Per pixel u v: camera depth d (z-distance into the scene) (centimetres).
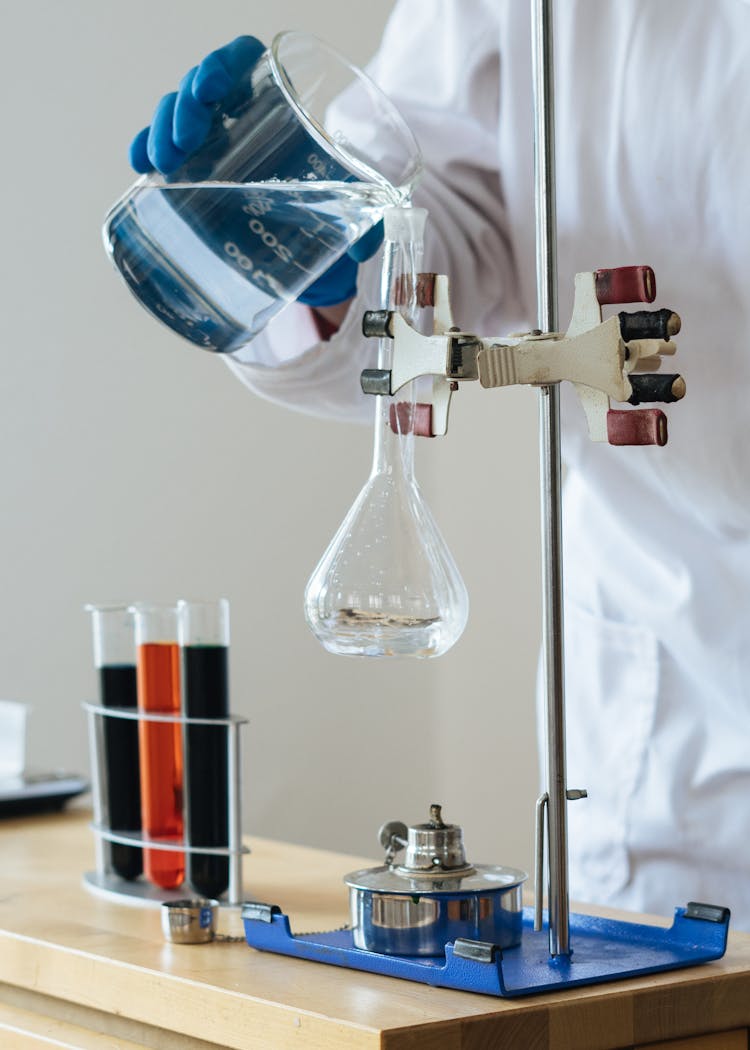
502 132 110
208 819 93
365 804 232
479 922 73
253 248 83
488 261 115
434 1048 62
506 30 108
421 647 71
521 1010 64
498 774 249
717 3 98
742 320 99
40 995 83
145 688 97
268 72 81
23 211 199
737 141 96
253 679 219
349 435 228
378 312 74
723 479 104
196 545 213
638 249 104
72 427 202
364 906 74
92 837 125
